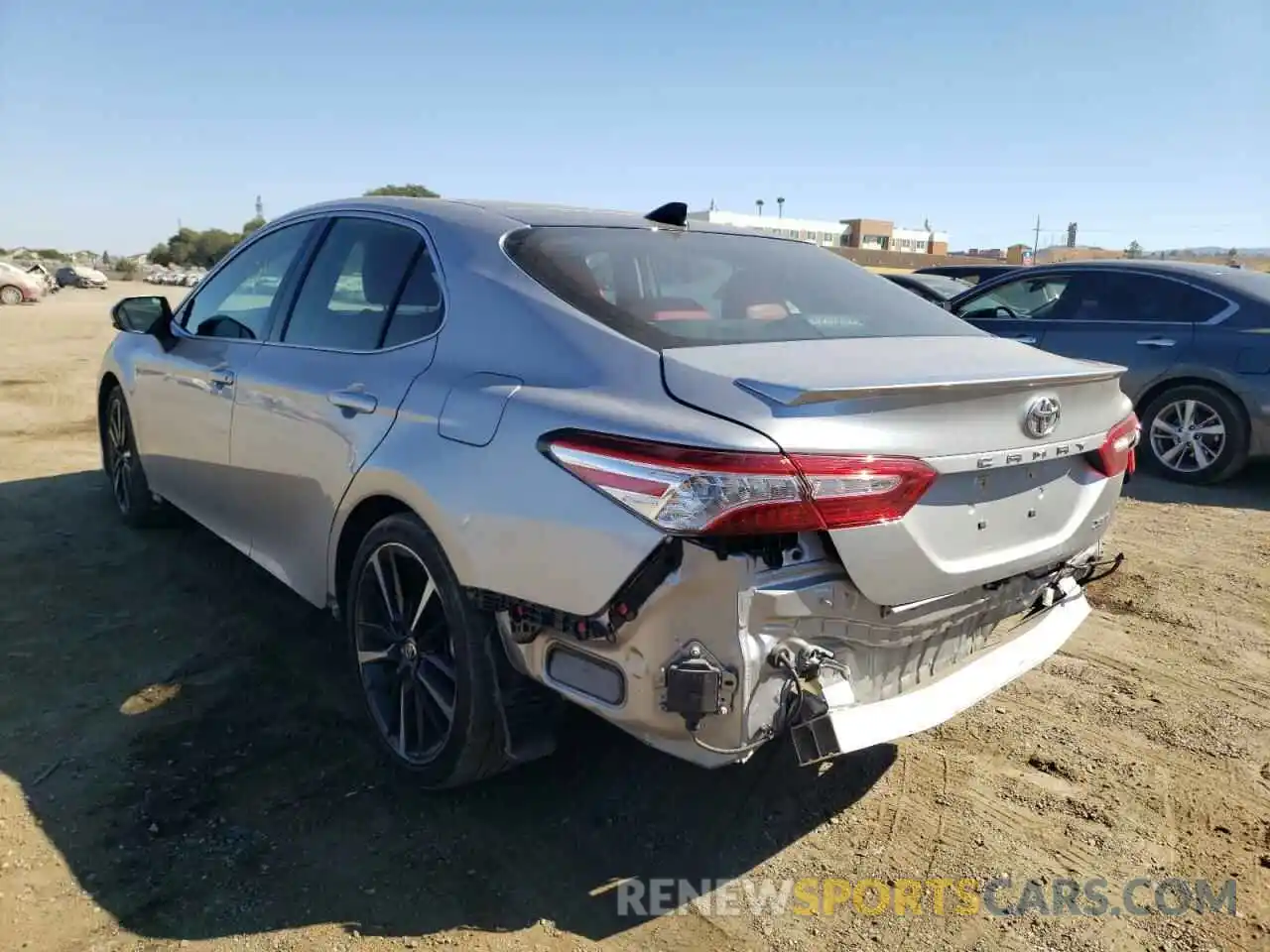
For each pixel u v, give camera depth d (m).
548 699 2.73
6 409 8.87
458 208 3.31
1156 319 7.25
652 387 2.39
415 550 2.79
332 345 3.41
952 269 13.62
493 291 2.85
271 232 4.21
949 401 2.39
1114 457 3.01
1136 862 2.78
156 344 4.80
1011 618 3.01
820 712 2.27
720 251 3.35
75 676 3.64
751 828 2.90
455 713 2.71
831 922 2.52
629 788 3.07
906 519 2.31
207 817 2.84
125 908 2.47
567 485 2.34
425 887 2.59
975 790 3.11
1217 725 3.54
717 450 2.13
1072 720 3.57
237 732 3.30
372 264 3.41
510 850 2.76
